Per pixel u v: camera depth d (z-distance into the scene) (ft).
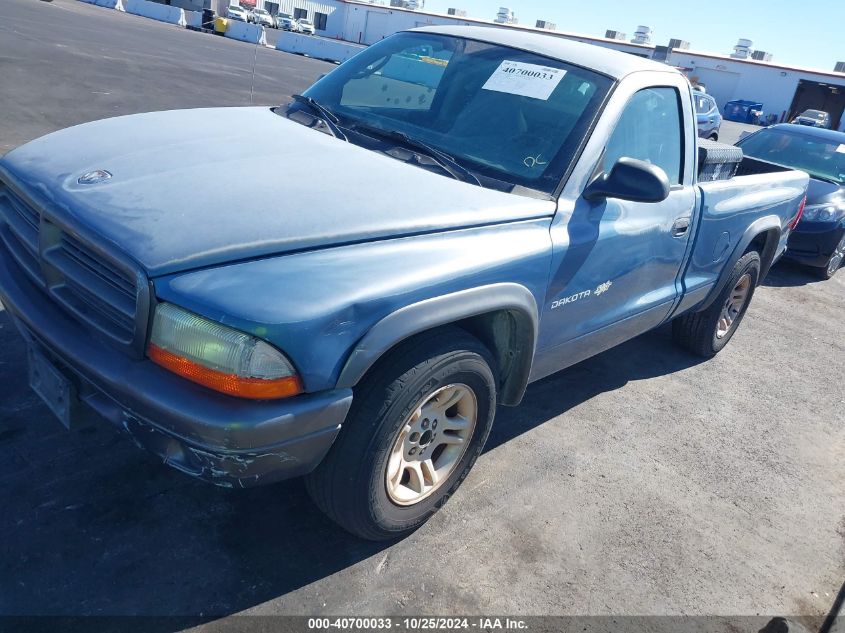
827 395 16.24
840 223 25.55
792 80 148.56
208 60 62.34
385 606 7.82
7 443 9.26
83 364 6.91
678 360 16.57
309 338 6.45
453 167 9.39
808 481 12.26
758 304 22.75
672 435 12.94
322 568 8.20
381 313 6.95
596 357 15.85
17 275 8.25
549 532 9.53
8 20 58.39
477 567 8.64
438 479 8.96
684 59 160.35
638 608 8.50
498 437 11.67
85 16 84.99
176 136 9.15
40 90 32.09
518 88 10.37
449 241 7.94
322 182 8.16
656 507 10.59
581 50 11.13
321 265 6.91
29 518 8.10
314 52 109.60
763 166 19.72
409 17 189.06
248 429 6.33
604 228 9.90
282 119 10.56
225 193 7.54
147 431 6.75
